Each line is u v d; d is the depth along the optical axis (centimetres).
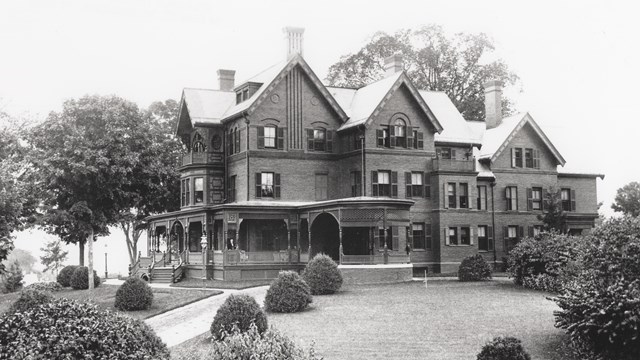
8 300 4103
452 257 5116
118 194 4925
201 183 5103
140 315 3169
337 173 5059
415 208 5053
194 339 2488
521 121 5653
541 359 2069
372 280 4041
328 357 2131
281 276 2936
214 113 5212
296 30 5200
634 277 2003
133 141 5122
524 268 3584
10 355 1268
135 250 6869
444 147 5441
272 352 1283
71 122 4628
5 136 3831
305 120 4956
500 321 2567
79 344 1311
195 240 5228
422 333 2408
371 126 4853
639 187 6556
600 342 1994
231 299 2386
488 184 5497
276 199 4781
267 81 4922
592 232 2228
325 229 4788
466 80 7281
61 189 4716
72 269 5116
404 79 4972
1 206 3216
